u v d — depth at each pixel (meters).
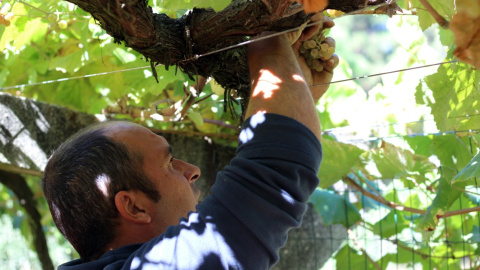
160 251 1.15
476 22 0.88
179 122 2.54
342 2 1.25
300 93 1.21
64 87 2.92
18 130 2.34
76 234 1.32
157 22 1.35
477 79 1.65
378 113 2.78
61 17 2.20
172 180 1.33
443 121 1.72
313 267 2.70
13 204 4.34
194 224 1.15
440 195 2.11
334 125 2.87
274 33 1.31
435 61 2.42
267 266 1.15
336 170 2.33
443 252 2.61
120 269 1.19
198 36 1.34
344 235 2.76
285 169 1.14
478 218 2.47
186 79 2.29
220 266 1.11
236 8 1.29
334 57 1.47
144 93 2.39
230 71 1.41
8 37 2.18
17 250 4.54
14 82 2.85
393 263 2.76
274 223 1.13
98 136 1.33
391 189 2.56
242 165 1.15
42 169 2.36
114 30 1.32
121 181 1.29
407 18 2.44
